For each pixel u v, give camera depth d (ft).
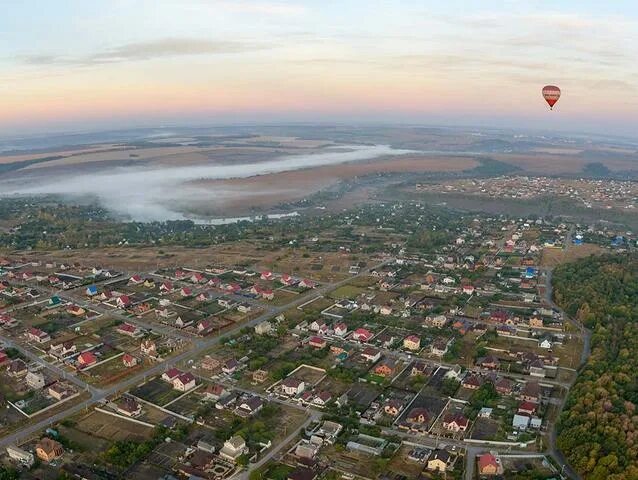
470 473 572.92
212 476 563.07
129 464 581.94
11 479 561.02
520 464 589.32
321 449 612.70
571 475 568.82
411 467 583.17
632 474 534.37
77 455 601.21
